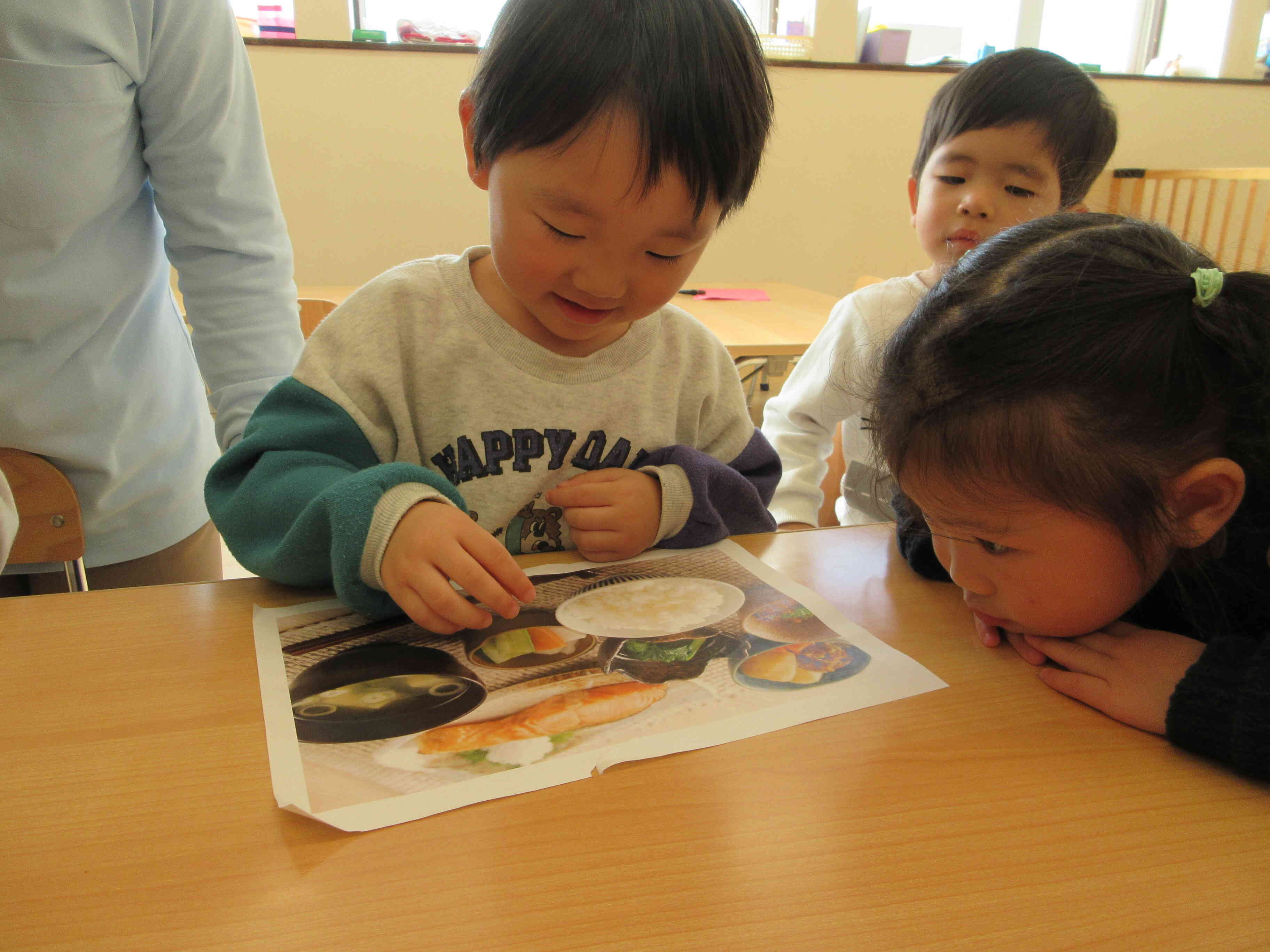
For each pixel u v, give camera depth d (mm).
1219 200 3656
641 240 589
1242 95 3598
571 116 548
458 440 790
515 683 476
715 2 588
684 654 514
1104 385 466
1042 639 529
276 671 482
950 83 1294
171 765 391
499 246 630
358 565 533
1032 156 1187
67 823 350
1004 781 401
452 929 300
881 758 415
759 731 433
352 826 350
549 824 357
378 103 2859
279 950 290
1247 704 409
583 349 810
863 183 3387
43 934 294
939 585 637
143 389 943
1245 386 480
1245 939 312
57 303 833
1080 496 470
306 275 2975
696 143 559
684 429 879
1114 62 3717
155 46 812
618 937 299
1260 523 515
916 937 305
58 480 880
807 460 1261
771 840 352
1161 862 350
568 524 709
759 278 3422
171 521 1018
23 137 757
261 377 930
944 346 503
